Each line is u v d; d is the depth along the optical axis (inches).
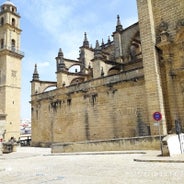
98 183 382.9
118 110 1270.9
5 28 2659.9
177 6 1031.6
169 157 623.5
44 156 1048.2
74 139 1487.5
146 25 1079.0
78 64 2103.8
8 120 2420.0
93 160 729.6
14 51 2647.6
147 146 856.9
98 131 1354.6
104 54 1935.3
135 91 1207.6
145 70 1057.5
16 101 2556.6
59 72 1755.7
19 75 2662.4
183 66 989.2
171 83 1012.5
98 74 1466.5
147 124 1136.8
